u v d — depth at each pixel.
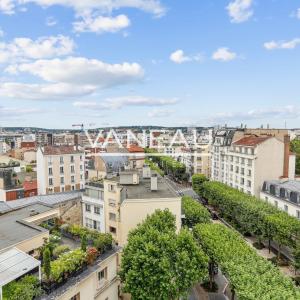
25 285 19.81
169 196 42.44
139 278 27.95
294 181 68.00
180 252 31.03
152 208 41.34
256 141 80.75
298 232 48.22
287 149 78.19
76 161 93.31
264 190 73.56
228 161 92.50
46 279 21.06
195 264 30.66
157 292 28.08
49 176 86.88
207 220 57.62
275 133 103.56
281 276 30.53
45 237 27.16
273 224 51.50
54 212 35.44
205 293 42.00
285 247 57.91
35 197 51.25
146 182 51.19
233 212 68.06
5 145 181.75
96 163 100.12
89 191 47.88
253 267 32.12
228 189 77.44
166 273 27.97
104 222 45.00
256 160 76.81
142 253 29.20
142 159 120.69
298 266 43.31
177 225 42.03
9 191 77.38
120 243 41.50
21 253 22.50
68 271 22.77
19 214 33.81
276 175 78.06
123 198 41.50
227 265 33.41
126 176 48.94
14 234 26.66
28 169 107.06
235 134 97.12
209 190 82.44
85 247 25.91
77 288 22.77
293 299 25.05
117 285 30.05
